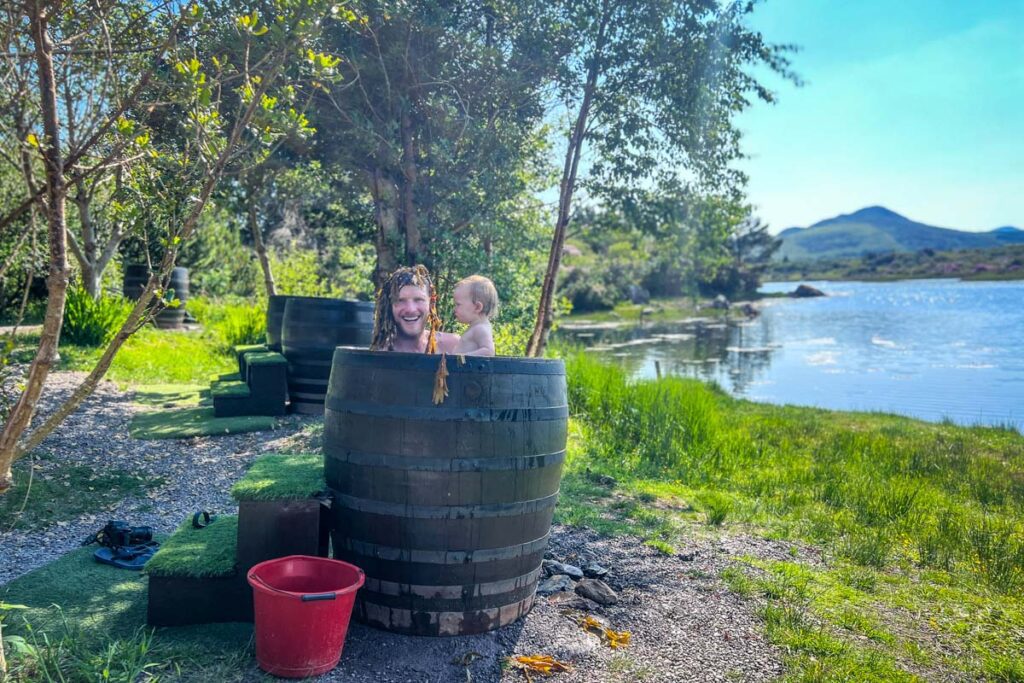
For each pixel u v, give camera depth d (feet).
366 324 29.35
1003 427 44.21
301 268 56.03
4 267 10.23
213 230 77.41
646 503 22.49
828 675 11.76
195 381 37.99
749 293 255.70
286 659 10.36
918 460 33.96
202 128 10.00
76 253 38.27
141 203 11.15
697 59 29.25
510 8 27.73
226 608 12.02
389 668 11.03
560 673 11.39
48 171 8.47
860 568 18.16
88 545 15.84
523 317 34.65
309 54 10.12
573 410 34.40
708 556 17.67
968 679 12.28
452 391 11.41
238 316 55.26
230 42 16.71
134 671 10.08
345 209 34.78
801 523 22.02
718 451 31.27
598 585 14.43
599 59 29.12
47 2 8.61
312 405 29.25
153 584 11.84
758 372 78.33
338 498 12.00
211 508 19.06
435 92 27.94
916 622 14.73
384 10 24.35
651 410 32.30
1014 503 27.02
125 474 21.04
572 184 30.01
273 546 11.81
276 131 11.46
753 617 14.02
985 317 166.40
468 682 10.90
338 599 10.34
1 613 11.98
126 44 12.13
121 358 40.19
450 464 11.38
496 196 29.12
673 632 13.12
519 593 12.42
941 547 20.26
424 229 28.60
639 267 183.52
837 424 44.78
